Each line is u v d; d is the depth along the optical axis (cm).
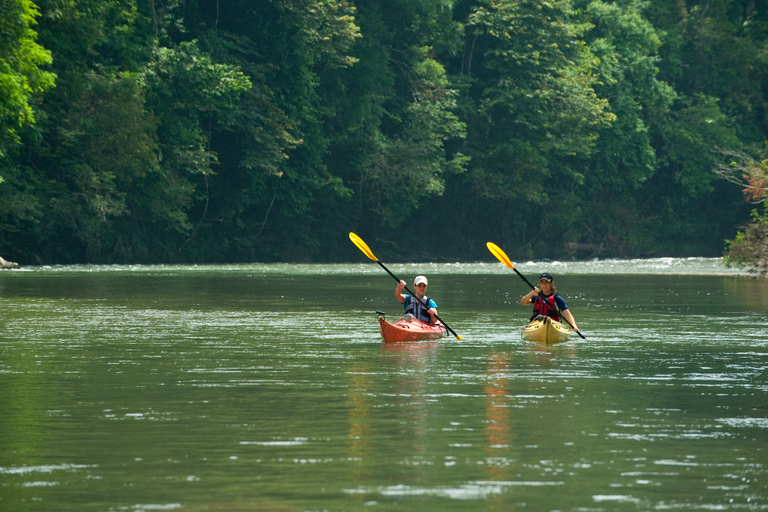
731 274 4662
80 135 5391
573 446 748
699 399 977
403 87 7669
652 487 625
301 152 6844
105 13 5478
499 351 1429
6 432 800
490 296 2833
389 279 4025
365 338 1616
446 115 7362
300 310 2248
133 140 5428
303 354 1381
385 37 7488
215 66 5822
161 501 591
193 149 6141
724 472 665
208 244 6700
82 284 3422
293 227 7150
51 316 2056
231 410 905
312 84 6656
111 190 5525
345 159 7400
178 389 1041
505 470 669
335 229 7431
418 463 690
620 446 747
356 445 749
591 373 1177
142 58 5875
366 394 1007
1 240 5475
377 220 7612
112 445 748
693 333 1706
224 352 1409
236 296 2778
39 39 5206
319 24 6475
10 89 3900
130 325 1850
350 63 6638
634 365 1255
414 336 1588
